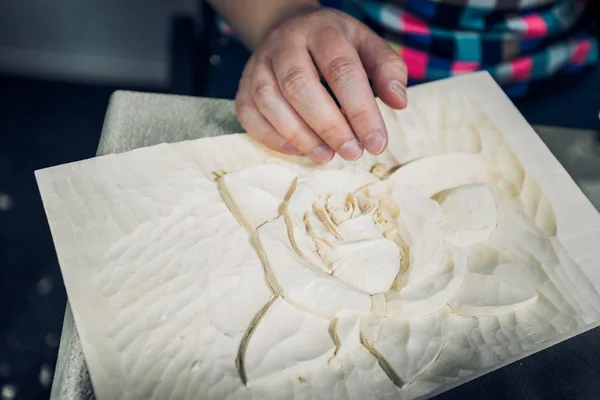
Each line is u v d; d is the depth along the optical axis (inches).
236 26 31.1
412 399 17.5
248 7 29.4
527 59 32.9
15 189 50.8
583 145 27.1
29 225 48.7
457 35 32.3
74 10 53.7
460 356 18.7
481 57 32.6
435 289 19.6
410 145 24.6
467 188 22.8
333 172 22.3
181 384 17.1
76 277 18.8
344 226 20.6
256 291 19.3
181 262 19.7
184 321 18.3
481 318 19.8
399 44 32.9
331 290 18.9
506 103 26.4
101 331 17.8
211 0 32.5
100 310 18.2
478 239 21.7
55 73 59.5
